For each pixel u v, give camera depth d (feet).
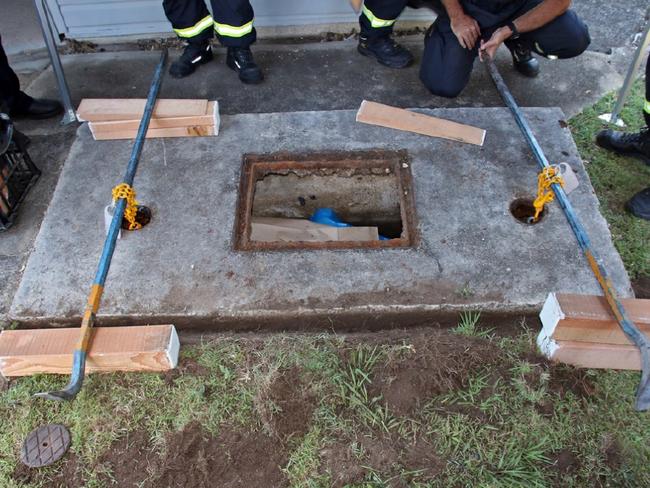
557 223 7.88
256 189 9.27
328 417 6.17
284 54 12.02
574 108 10.49
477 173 8.61
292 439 6.05
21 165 9.03
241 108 10.69
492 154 8.89
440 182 8.49
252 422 6.21
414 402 6.26
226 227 7.96
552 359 6.59
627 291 7.19
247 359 6.71
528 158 8.82
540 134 9.21
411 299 7.11
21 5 13.08
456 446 5.93
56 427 6.24
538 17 9.51
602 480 5.76
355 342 6.89
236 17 10.20
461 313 7.14
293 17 12.23
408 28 12.57
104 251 6.67
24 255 8.03
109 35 12.39
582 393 6.41
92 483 5.81
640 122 10.04
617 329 6.17
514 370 6.52
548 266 7.40
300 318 7.15
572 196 8.25
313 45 12.27
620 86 10.94
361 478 5.73
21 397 6.48
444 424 6.07
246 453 5.97
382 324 7.27
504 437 6.02
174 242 7.78
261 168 8.89
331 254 7.59
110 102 9.21
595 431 6.11
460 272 7.36
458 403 6.25
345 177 9.09
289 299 7.13
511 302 7.07
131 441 6.12
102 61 11.96
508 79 11.18
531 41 10.39
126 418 6.28
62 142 9.91
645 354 5.41
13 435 6.20
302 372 6.55
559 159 8.82
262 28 12.42
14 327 7.20
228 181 8.60
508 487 5.62
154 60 11.97
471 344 6.73
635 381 6.51
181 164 8.86
